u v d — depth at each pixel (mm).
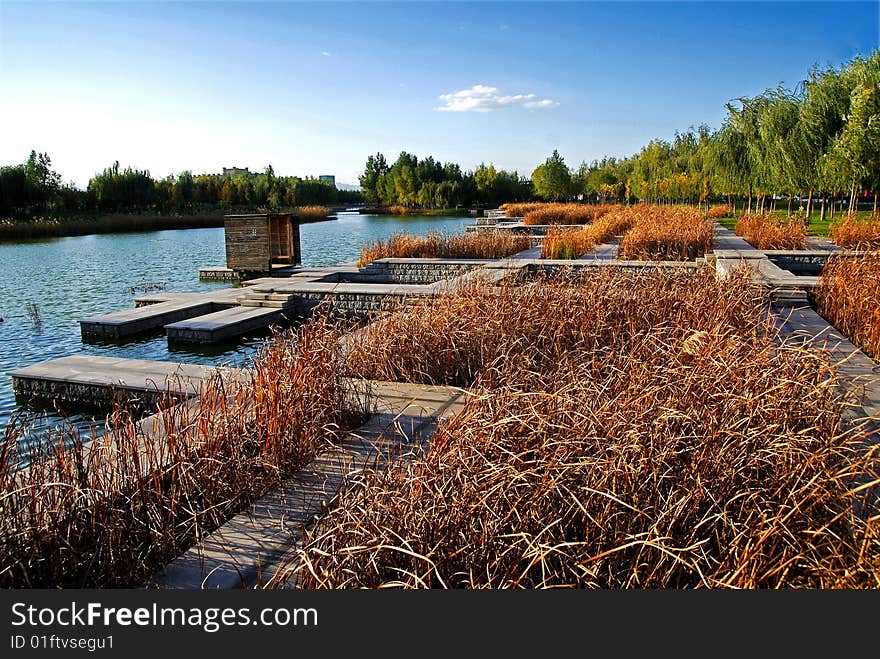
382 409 4859
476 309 6305
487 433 3000
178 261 20484
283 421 3914
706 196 33562
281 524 3242
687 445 2910
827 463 2887
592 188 52438
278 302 10945
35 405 6301
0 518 2721
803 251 13461
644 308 6316
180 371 6211
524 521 2488
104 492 3088
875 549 2434
